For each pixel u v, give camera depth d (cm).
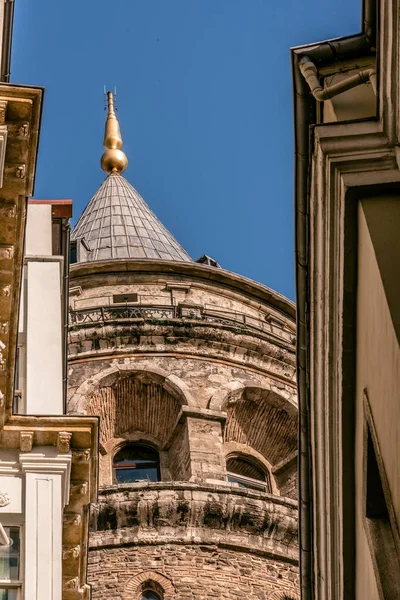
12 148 2438
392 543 2053
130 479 5453
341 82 2256
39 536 2358
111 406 5600
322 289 2191
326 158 2064
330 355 2183
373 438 2020
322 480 2339
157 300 6081
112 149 8038
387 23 1983
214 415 5481
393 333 1870
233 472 5597
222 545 4969
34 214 3041
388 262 1934
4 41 2659
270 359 5841
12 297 2497
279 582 4966
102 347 5709
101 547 4925
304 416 2430
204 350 5753
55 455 2456
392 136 2041
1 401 2431
